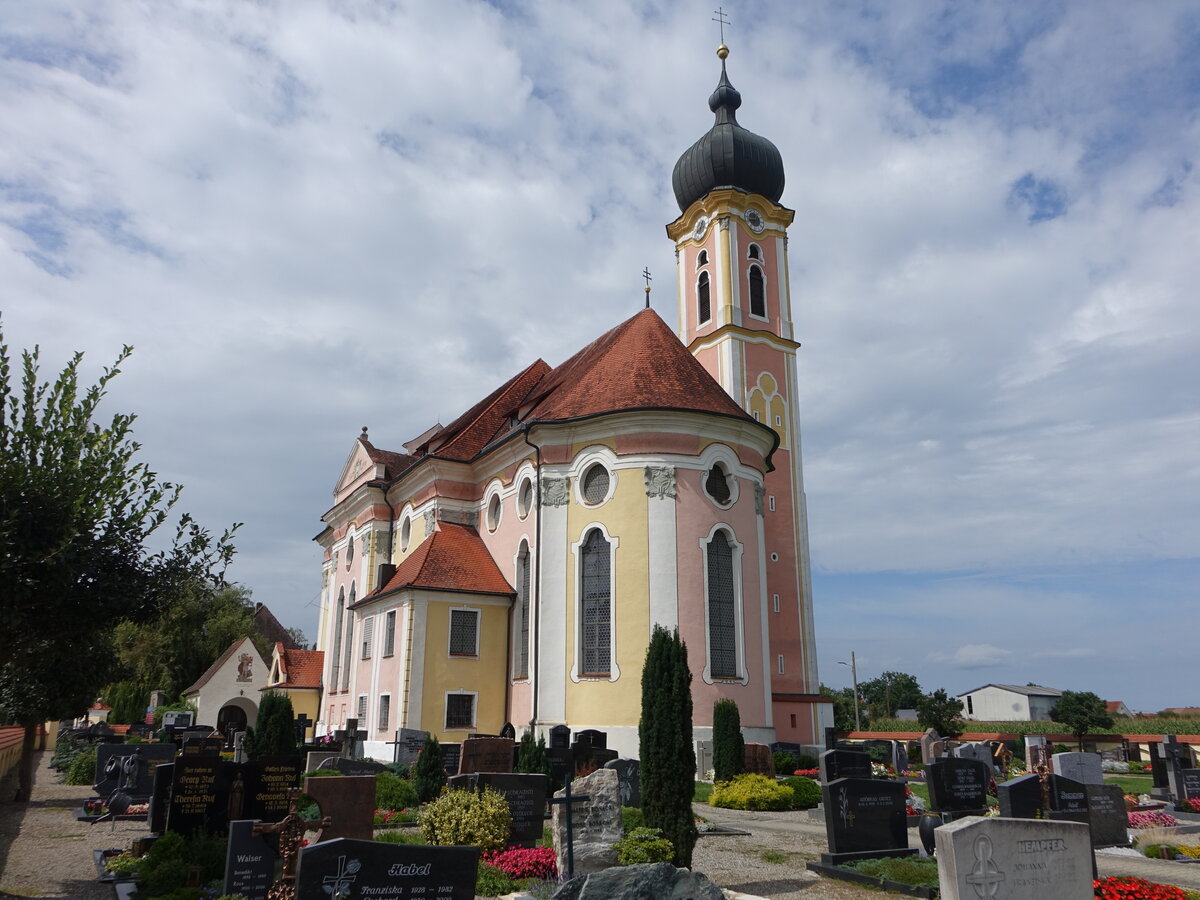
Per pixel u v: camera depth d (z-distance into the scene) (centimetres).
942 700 5891
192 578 1427
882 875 1532
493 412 4638
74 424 1316
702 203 5044
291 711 2667
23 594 1213
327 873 1019
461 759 2347
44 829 2100
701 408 3472
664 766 1588
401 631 3625
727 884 1548
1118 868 1791
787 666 4484
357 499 5072
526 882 1475
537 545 3512
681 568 3253
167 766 1789
